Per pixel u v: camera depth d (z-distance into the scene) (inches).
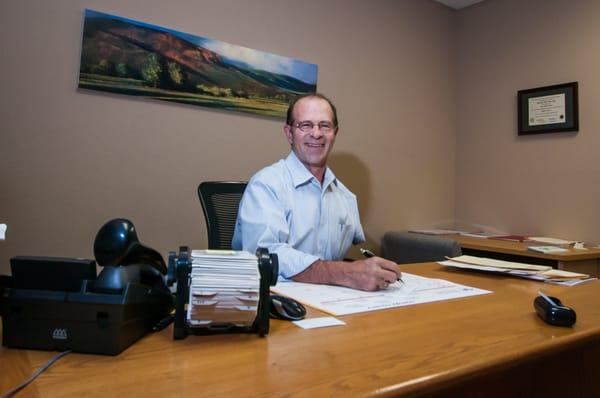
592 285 39.7
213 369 18.4
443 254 76.0
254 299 22.1
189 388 16.4
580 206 90.6
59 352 20.0
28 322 20.1
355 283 36.1
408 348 21.6
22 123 61.6
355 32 98.1
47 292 20.0
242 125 81.1
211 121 77.6
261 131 83.4
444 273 45.7
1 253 60.2
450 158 116.5
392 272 36.0
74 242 65.3
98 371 17.9
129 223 22.7
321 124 55.0
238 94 80.1
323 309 29.2
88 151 66.4
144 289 22.4
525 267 45.1
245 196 50.9
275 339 22.7
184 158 74.8
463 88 115.6
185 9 74.6
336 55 94.7
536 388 30.3
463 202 114.7
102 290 20.3
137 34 69.8
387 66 104.0
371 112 100.9
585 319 28.0
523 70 101.9
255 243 45.4
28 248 62.0
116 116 68.6
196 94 75.5
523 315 28.7
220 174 78.6
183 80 74.2
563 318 25.9
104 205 67.6
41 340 20.1
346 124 96.5
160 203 72.5
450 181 116.3
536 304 29.0
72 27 65.3
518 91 102.3
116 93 68.4
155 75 71.4
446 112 116.3
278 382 17.1
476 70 112.5
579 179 91.0
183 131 74.7
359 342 22.4
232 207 64.2
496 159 107.1
